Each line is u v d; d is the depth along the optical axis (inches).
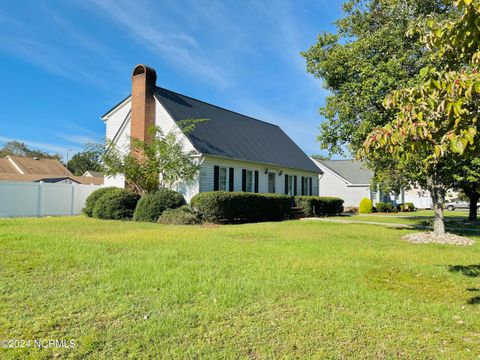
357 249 330.3
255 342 125.7
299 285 194.7
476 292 193.8
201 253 285.0
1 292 172.2
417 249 343.6
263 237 414.0
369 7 491.8
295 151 1051.3
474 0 121.7
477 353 120.7
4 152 2677.2
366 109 442.3
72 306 154.9
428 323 146.6
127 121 753.0
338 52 467.2
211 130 756.6
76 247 288.7
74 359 112.0
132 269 218.8
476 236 479.5
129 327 135.0
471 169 435.2
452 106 116.7
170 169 634.8
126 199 627.2
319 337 130.6
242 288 186.5
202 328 136.2
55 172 1765.5
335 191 1337.4
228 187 727.1
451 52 161.0
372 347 123.9
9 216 630.5
